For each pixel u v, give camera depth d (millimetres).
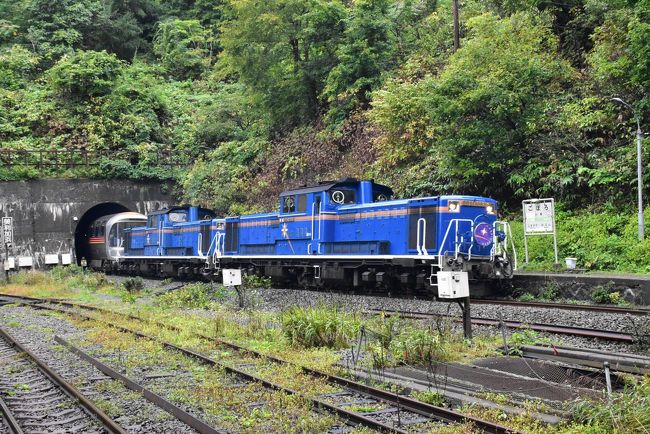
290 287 24125
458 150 22078
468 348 11062
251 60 35719
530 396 7902
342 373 9719
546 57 23234
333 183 21703
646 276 15477
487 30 22938
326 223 21406
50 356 12258
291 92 36000
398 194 25500
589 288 15961
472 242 17312
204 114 43719
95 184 38656
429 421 7352
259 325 13945
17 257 35250
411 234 18203
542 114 21547
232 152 38969
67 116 42219
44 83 47094
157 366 10961
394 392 8547
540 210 18750
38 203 37094
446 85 21359
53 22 52406
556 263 18406
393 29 33906
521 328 12664
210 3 60906
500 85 20875
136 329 14812
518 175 21438
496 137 21422
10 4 55000
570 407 7184
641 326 11898
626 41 20203
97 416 7770
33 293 26125
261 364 10680
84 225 45656
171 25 56938
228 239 27469
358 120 31094
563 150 21375
